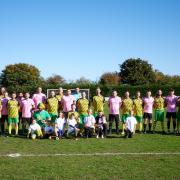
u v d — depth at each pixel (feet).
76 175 37.60
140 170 39.75
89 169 40.16
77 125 67.36
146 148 53.72
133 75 346.13
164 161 44.45
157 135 69.41
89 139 63.93
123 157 46.93
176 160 45.03
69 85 202.80
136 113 72.59
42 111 68.44
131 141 61.11
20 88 202.59
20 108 71.46
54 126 64.64
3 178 36.17
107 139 63.87
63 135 67.97
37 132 64.49
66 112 71.87
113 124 88.17
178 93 203.51
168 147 54.60
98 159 45.57
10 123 69.21
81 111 69.15
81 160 44.93
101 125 66.13
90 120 66.54
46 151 51.06
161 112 72.69
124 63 355.36
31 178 36.29
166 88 204.74
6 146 55.42
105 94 206.49
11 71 329.52
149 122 73.56
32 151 51.06
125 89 207.00
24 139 63.57
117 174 38.04
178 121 72.23
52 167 41.04
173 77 346.54
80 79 238.27
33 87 201.36
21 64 335.47
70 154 48.80
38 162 43.62
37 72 346.13
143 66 348.79
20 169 39.99
